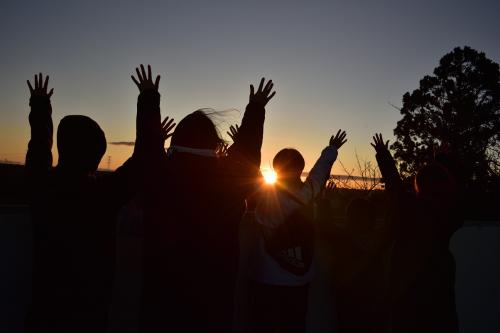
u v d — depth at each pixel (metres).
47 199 1.70
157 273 1.78
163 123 2.15
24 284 1.94
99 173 1.89
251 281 2.40
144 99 1.92
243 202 1.96
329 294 2.75
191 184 1.84
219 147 2.06
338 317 2.70
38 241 1.68
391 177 2.59
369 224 2.70
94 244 1.72
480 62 31.08
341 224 2.83
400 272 2.43
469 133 28.47
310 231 2.32
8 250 1.88
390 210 2.55
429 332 2.33
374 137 2.73
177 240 1.79
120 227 2.25
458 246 3.19
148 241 1.81
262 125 2.12
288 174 2.33
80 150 1.72
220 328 1.82
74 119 1.74
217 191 1.88
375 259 2.65
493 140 28.83
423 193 2.49
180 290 1.76
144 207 1.84
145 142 1.86
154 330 1.75
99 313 1.72
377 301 2.65
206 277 1.79
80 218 1.70
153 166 1.83
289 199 2.28
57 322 1.63
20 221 1.93
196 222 1.81
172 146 1.93
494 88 30.33
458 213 2.44
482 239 3.29
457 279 3.16
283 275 2.25
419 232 2.39
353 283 2.64
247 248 2.51
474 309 3.20
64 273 1.66
